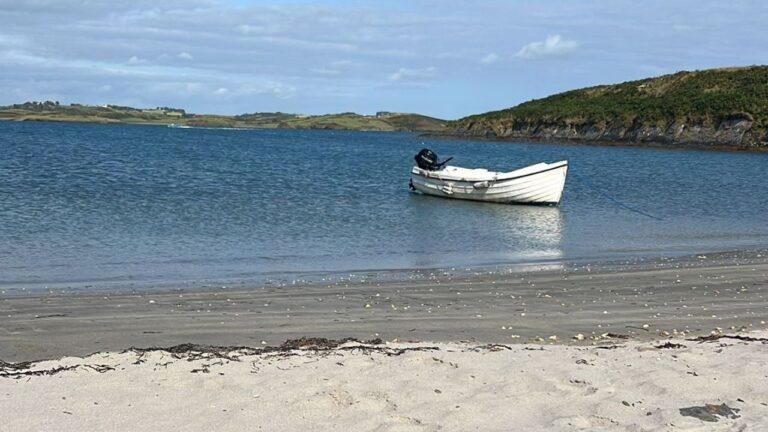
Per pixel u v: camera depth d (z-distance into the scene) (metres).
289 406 6.09
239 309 10.69
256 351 7.90
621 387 6.64
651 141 103.69
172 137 99.62
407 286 12.73
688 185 40.41
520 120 127.81
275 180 36.94
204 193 29.45
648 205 30.11
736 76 111.81
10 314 10.15
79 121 191.25
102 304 10.96
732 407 6.16
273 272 14.36
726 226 23.70
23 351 8.29
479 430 5.65
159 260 15.48
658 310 10.90
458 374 6.98
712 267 15.04
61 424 5.66
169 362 7.32
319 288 12.50
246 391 6.44
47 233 18.47
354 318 10.16
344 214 24.62
